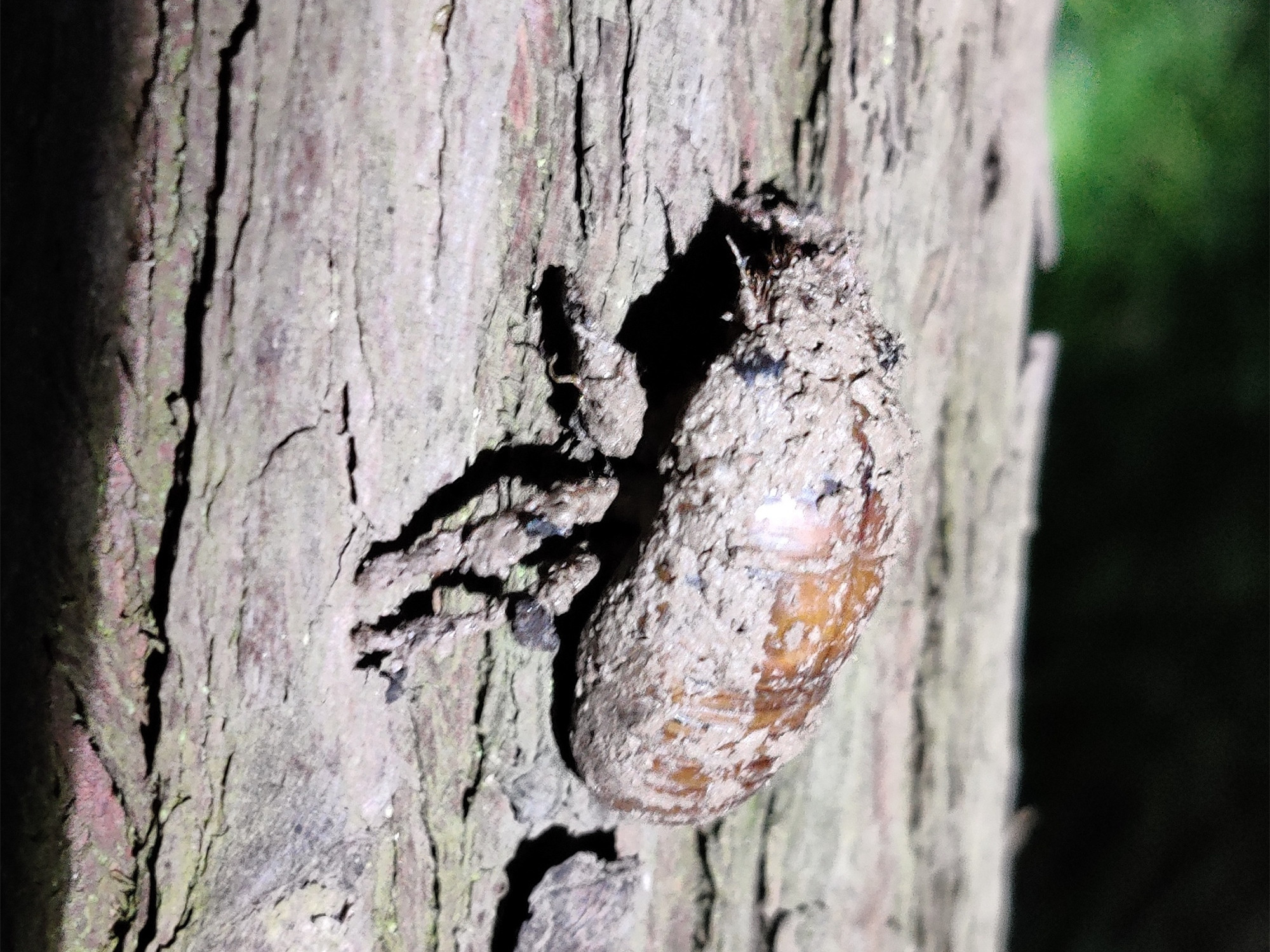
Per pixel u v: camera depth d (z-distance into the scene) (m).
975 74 0.17
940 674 0.17
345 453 0.15
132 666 0.15
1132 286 0.26
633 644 0.15
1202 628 0.26
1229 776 0.26
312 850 0.16
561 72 0.15
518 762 0.16
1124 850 0.26
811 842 0.17
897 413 0.15
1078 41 0.25
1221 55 0.24
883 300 0.16
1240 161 0.25
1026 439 0.17
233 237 0.15
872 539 0.15
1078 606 0.27
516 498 0.16
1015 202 0.17
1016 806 0.27
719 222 0.16
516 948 0.16
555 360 0.16
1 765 0.15
